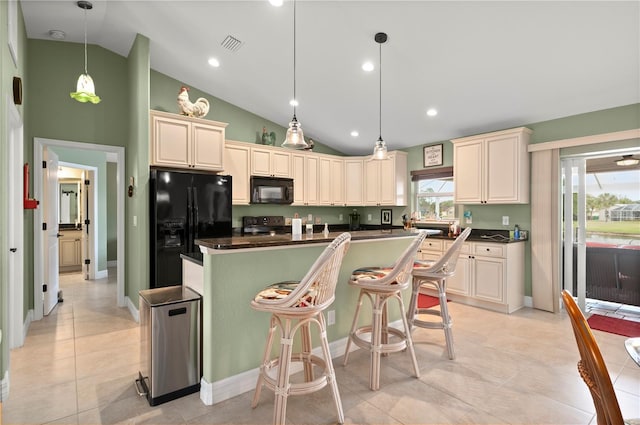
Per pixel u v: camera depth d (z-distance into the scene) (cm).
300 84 409
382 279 215
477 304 413
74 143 380
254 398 198
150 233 355
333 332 267
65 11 317
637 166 357
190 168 395
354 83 386
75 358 265
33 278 358
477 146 429
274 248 230
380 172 547
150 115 365
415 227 532
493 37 279
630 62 282
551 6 240
